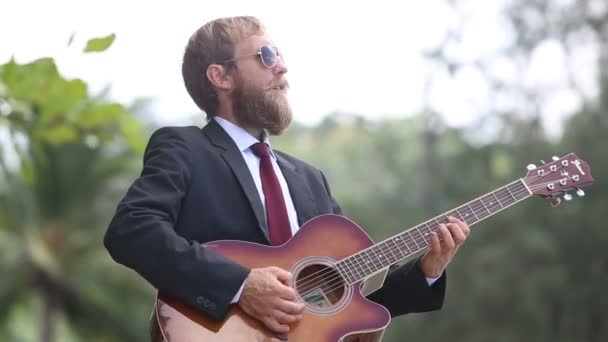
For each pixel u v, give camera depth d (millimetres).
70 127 5629
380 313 4062
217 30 4414
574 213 23391
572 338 23656
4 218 24734
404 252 4254
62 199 25062
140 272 3834
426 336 25109
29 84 5094
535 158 26031
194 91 4457
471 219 4402
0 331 26328
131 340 26094
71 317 26234
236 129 4352
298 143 44031
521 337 23719
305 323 3930
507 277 23750
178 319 3816
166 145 4160
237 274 3816
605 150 23422
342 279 4141
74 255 25672
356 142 40688
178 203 3998
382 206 31703
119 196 25891
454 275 24922
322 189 4547
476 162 29312
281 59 4406
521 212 24469
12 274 25141
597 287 23484
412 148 35656
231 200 4133
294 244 4117
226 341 3781
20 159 5816
